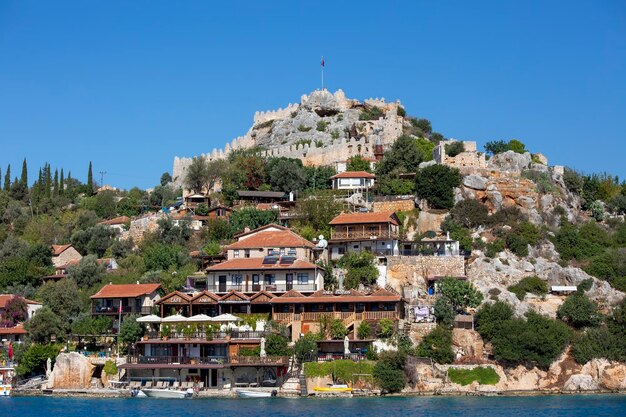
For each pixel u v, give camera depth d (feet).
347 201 506.89
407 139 557.33
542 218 488.02
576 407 312.29
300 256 415.85
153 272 440.45
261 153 641.40
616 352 371.56
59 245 539.70
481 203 483.51
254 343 366.22
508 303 395.55
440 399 337.52
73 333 398.21
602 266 439.63
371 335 369.09
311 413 293.84
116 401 338.75
